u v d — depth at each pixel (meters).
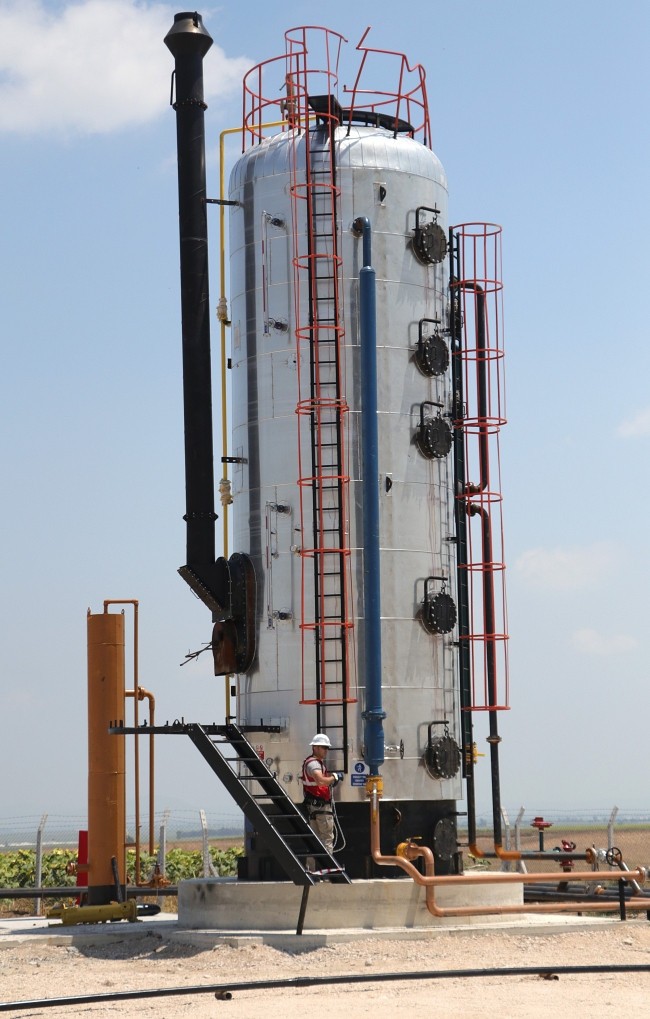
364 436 25.39
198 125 27.02
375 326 25.67
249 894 23.91
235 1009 16.70
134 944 23.81
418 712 25.62
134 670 29.48
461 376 27.89
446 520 26.78
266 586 26.03
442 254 27.11
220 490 27.41
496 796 27.44
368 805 24.95
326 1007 16.69
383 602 25.62
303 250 26.23
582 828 72.88
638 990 17.98
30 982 20.12
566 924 23.61
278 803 24.12
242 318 27.02
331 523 25.56
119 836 27.97
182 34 26.94
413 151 27.14
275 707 25.64
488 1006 16.59
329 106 26.48
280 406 26.19
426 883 22.83
